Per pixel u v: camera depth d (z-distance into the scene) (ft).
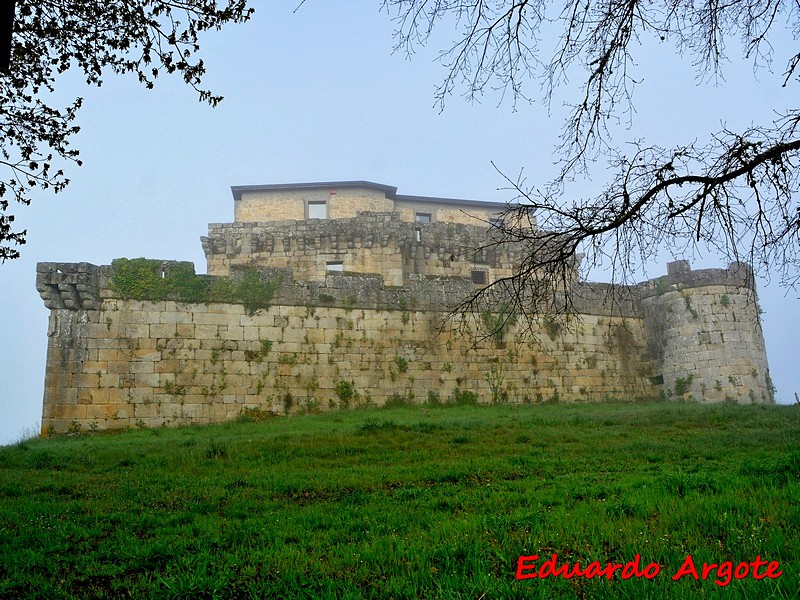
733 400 108.47
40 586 27.20
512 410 103.71
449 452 66.59
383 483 50.65
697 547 28.17
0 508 42.09
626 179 34.65
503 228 37.24
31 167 40.42
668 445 65.87
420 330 111.04
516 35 31.32
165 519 38.34
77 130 41.01
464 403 110.22
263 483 50.98
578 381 118.21
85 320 94.43
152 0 35.47
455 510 39.55
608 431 78.13
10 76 38.32
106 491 49.21
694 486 39.50
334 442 72.38
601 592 24.40
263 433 83.05
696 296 119.65
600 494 41.81
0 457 68.08
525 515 34.94
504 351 115.03
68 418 91.04
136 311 96.84
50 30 36.91
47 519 38.58
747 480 40.11
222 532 35.14
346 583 26.30
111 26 36.76
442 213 161.58
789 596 22.95
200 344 98.73
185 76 37.14
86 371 93.04
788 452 57.57
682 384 118.42
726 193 33.73
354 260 136.98
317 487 49.14
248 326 101.71
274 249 138.72
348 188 157.28
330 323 106.32
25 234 41.39
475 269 140.56
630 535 30.17
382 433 77.56
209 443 74.28
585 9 31.89
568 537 30.48
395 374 108.06
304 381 102.94
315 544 32.19
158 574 28.17
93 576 28.91
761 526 29.58
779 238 33.96
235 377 99.40
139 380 94.94
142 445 74.95
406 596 25.04
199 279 100.68
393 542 31.19
